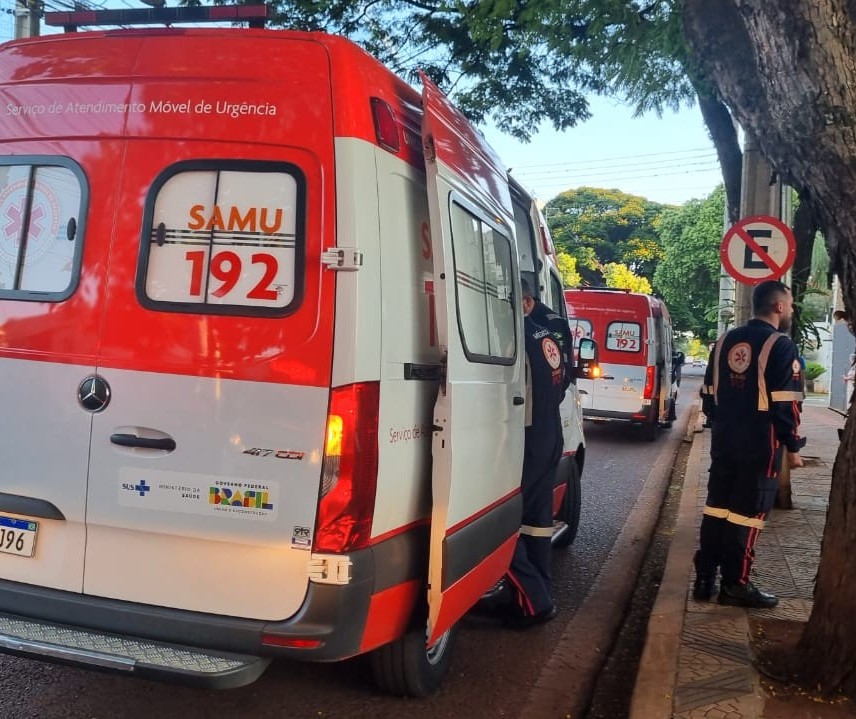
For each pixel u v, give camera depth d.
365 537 2.96
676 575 5.62
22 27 8.93
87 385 3.11
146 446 3.04
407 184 3.33
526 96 11.06
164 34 3.17
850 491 3.57
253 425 2.95
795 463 4.76
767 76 3.38
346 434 2.89
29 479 3.18
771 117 3.46
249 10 3.20
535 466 4.84
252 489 2.95
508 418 4.20
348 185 2.96
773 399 4.66
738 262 7.55
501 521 4.02
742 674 3.88
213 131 3.06
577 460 6.81
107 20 3.39
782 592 5.23
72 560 3.15
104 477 3.09
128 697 3.79
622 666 4.55
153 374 3.04
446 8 9.60
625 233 50.47
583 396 14.30
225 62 3.10
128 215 3.12
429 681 3.83
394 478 3.09
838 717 3.46
